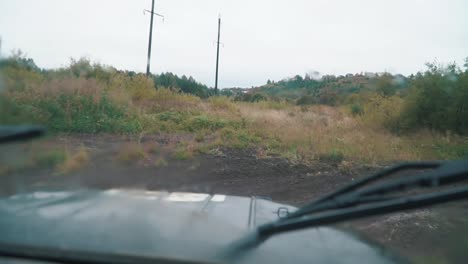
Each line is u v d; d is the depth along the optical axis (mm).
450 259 3902
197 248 1713
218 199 3090
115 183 2957
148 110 17359
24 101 3906
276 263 1753
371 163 10906
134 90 18953
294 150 11641
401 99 18922
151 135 13273
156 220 1896
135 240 1688
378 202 2020
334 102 29062
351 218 1911
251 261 1723
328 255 1962
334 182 8992
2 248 1614
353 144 13047
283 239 2037
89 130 11906
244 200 3094
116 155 6062
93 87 14789
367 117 19203
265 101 27062
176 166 8414
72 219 1819
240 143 12328
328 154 11289
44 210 1922
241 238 1882
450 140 15336
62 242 1635
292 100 30859
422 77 17766
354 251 2078
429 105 17094
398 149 13320
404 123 17500
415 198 1917
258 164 10133
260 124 16656
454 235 5133
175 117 16297
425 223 5922
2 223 1748
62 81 13539
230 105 21344
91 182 2873
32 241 1628
